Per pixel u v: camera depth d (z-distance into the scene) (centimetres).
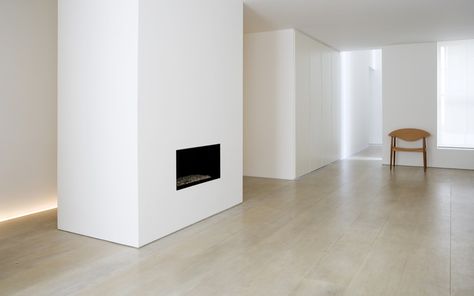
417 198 519
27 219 426
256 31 671
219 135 440
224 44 442
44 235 366
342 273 278
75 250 325
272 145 679
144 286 258
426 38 750
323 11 544
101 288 255
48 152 477
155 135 343
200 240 351
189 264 295
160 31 344
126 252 320
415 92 810
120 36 329
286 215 435
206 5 408
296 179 665
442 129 823
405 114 821
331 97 859
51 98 479
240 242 345
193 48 389
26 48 448
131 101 325
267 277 271
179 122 373
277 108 670
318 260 302
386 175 709
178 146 373
